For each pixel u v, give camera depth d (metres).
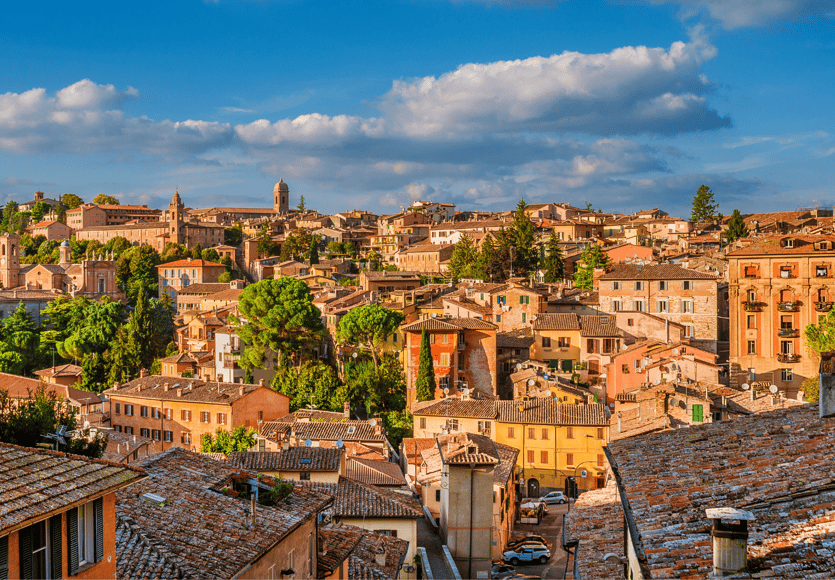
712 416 66.50
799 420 28.64
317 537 35.31
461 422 102.38
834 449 24.00
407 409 124.44
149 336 174.75
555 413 100.12
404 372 133.12
